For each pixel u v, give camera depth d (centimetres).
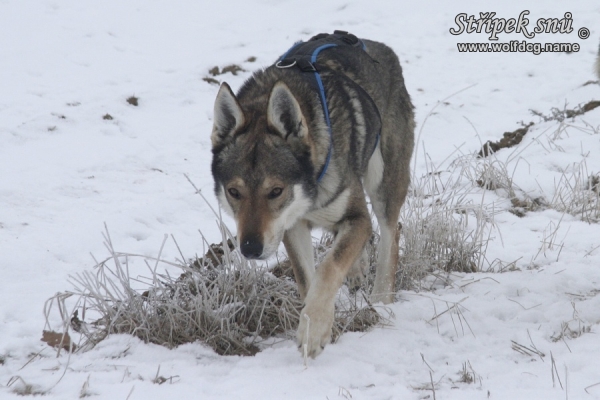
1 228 1223
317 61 970
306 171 821
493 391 672
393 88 1109
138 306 845
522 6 3225
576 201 1341
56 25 2717
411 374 737
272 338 848
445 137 1869
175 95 2133
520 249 1159
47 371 735
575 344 777
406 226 1124
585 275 1009
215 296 859
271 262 1089
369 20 3062
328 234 1156
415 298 972
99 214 1327
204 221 1346
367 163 982
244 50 2597
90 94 2072
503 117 2000
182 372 728
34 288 1003
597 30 2855
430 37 2859
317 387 689
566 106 1942
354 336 833
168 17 3027
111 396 661
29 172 1508
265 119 829
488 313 901
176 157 1705
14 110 1891
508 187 1441
